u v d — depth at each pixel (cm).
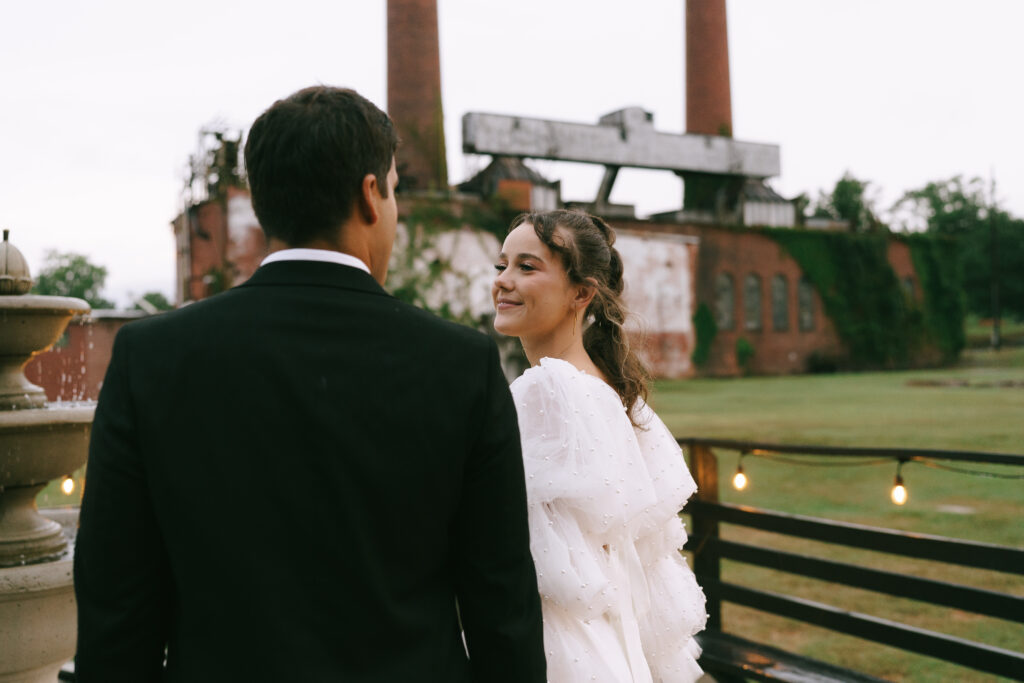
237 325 105
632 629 158
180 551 100
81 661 101
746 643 309
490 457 112
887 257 4462
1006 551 264
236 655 97
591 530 151
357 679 99
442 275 3152
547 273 173
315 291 109
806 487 873
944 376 3597
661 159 4119
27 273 279
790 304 4147
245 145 115
